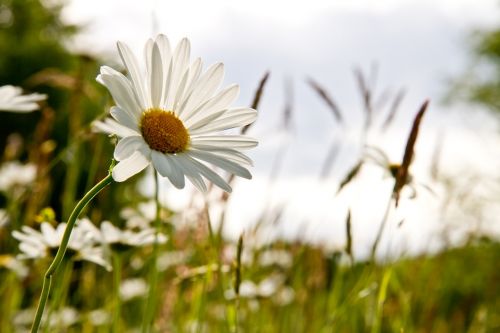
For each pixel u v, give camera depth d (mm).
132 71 269
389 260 389
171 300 418
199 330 375
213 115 282
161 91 274
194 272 374
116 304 343
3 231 480
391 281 418
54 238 355
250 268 414
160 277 453
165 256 451
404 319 422
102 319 460
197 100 282
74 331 494
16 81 2633
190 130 279
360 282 385
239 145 281
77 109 475
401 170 328
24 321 485
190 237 410
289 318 507
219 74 286
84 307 484
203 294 375
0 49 2662
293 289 504
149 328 341
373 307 498
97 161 422
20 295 486
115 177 240
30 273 466
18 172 541
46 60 2668
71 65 2697
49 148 460
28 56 2648
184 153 271
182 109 280
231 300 381
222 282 363
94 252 353
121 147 250
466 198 506
